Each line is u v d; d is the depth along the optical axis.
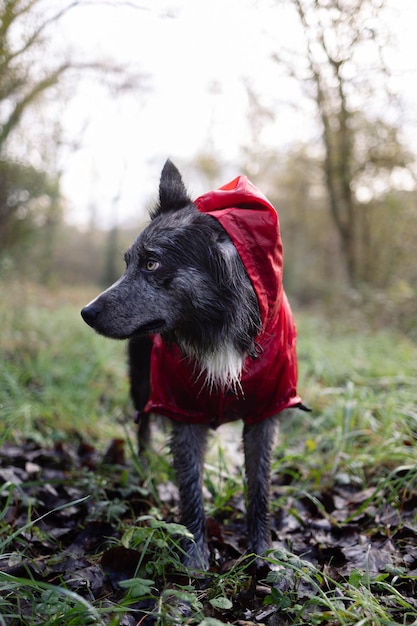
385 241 11.26
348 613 1.99
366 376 5.46
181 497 2.80
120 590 2.31
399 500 3.12
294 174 14.81
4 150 6.88
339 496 3.37
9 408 4.27
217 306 2.53
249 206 2.59
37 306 9.91
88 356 6.29
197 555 2.62
